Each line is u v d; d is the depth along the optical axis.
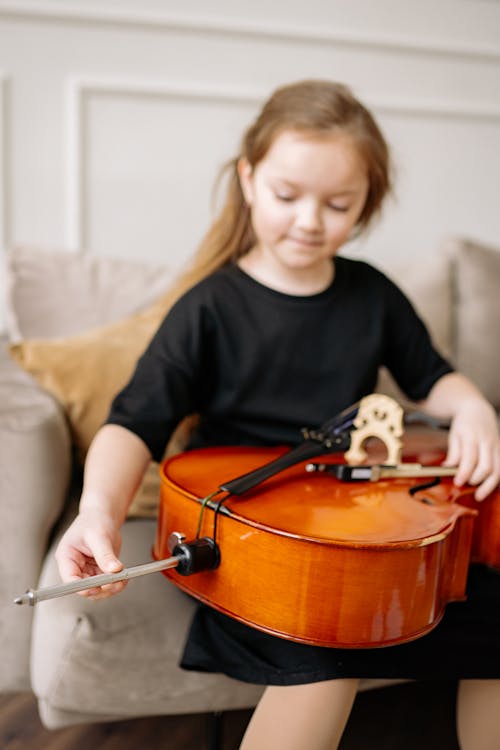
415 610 0.82
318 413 1.19
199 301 1.16
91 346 1.36
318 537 0.78
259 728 0.89
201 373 1.16
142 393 1.08
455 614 0.96
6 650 1.18
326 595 0.78
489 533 1.01
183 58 1.90
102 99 1.87
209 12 1.89
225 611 0.83
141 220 1.96
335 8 1.98
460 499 0.98
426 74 2.10
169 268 1.69
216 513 0.83
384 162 1.14
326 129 1.04
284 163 1.05
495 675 0.96
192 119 1.94
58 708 1.04
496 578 1.03
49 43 1.80
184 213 1.99
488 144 2.20
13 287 1.56
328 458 1.08
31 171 1.86
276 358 1.17
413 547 0.79
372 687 1.10
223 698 1.07
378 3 2.01
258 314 1.17
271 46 1.96
